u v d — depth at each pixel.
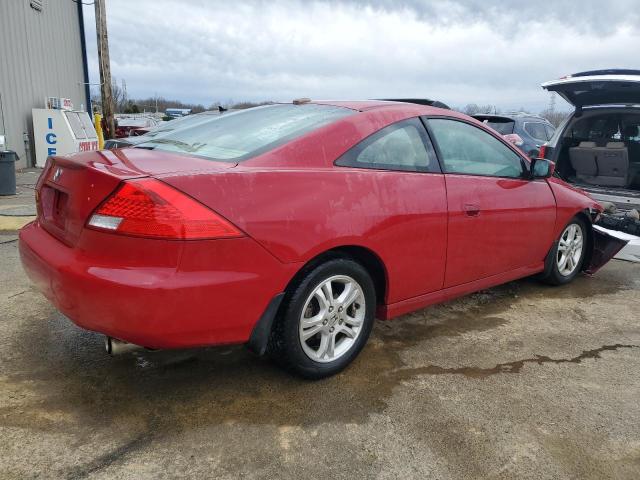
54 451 2.18
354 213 2.73
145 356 3.03
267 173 2.49
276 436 2.34
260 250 2.38
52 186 2.64
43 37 14.49
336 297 2.86
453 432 2.42
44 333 3.28
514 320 3.81
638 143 6.33
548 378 2.96
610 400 2.75
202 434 2.34
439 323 3.71
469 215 3.37
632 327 3.74
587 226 4.71
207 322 2.30
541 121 11.28
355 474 2.13
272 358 2.79
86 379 2.76
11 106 12.65
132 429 2.35
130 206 2.17
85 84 17.75
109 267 2.19
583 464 2.24
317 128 2.84
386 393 2.73
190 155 2.76
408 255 3.05
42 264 2.42
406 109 3.28
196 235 2.21
